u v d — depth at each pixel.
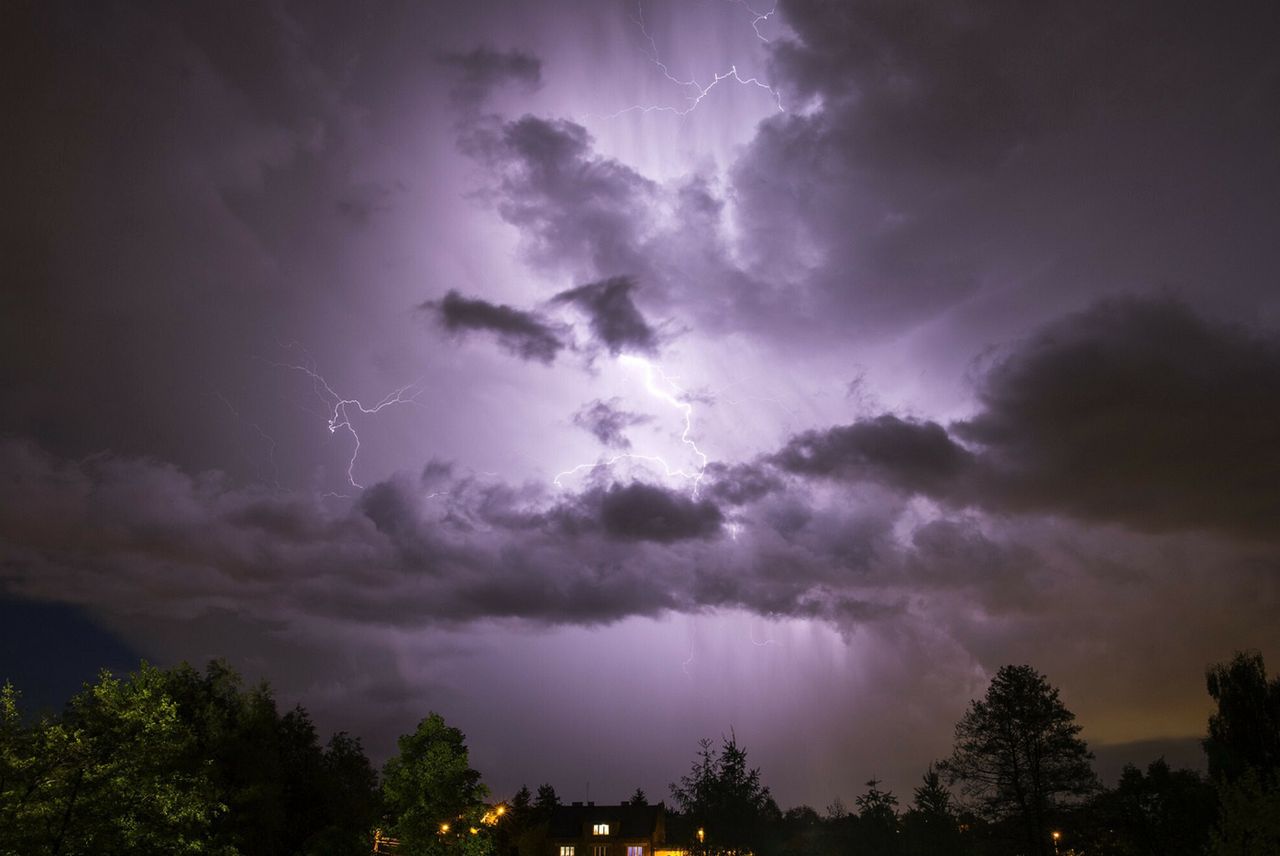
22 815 18.52
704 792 34.03
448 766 34.59
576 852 90.06
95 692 21.78
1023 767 37.59
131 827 20.16
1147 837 34.19
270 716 35.09
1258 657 35.69
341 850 36.47
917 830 42.47
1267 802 19.91
